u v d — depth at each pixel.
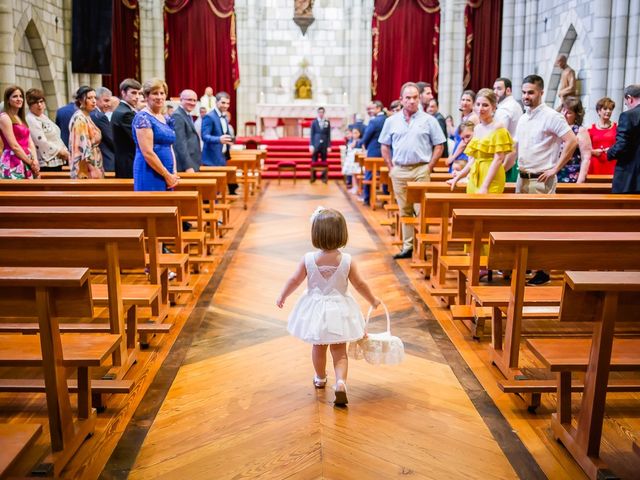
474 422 3.63
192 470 3.12
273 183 16.92
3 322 4.47
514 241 3.75
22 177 7.92
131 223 4.95
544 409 3.80
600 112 8.49
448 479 3.05
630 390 3.50
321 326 3.71
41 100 8.92
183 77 20.61
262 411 3.75
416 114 7.51
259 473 3.09
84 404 3.40
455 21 19.70
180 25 20.38
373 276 6.93
